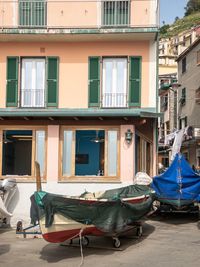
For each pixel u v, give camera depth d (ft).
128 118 53.93
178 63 132.36
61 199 34.40
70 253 36.27
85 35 62.49
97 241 40.93
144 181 52.44
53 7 66.03
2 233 45.91
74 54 64.49
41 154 54.60
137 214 41.68
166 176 52.54
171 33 294.05
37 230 44.91
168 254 35.53
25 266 32.01
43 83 64.59
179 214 58.54
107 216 37.32
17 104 64.03
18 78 64.34
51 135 54.34
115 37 63.16
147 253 36.06
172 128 133.28
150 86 63.41
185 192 52.06
